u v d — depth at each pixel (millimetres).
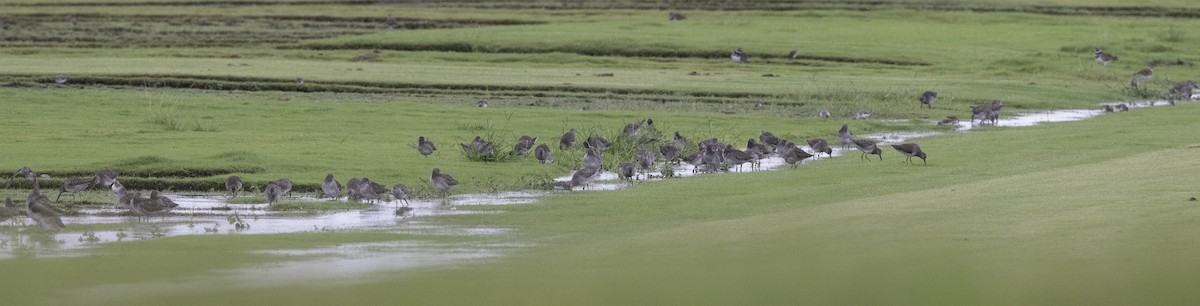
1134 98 36781
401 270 10758
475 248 12133
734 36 56156
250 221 15031
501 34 56406
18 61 46219
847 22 66125
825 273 10227
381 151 22141
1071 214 12734
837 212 13766
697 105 34156
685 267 10672
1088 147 21906
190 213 15773
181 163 19453
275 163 19859
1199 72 46188
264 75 40062
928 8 73750
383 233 13477
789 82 39688
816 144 21719
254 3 84125
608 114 30156
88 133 24672
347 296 9547
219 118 28547
